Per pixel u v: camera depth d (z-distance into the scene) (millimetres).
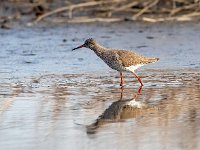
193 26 24141
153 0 25781
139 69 17875
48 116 12773
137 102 13867
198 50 20297
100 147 10727
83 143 10961
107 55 16234
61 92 14969
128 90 15156
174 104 13578
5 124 12203
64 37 23094
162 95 14508
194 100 13922
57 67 18312
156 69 17812
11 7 27578
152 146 10727
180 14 25688
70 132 11656
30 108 13438
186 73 17094
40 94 14734
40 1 27141
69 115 12836
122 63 15883
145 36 22828
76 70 17875
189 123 12078
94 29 24391
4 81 16328
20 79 16594
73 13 26422
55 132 11648
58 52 20609
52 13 25547
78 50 20953
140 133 11477
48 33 23812
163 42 21734
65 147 10750
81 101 14016
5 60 19359
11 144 10922
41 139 11211
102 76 17000
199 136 11234
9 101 14047
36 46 21547
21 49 21031
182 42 21594
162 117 12562
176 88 15234
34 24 25250
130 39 22391
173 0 25406
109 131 11680
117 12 26391
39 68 18156
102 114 12875
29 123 12273
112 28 24500
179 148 10562
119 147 10703
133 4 25516
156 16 25500
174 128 11758
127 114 12867
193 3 25656
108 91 15062
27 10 27203
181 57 19375
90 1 26516
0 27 24781
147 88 15352
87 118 12578
